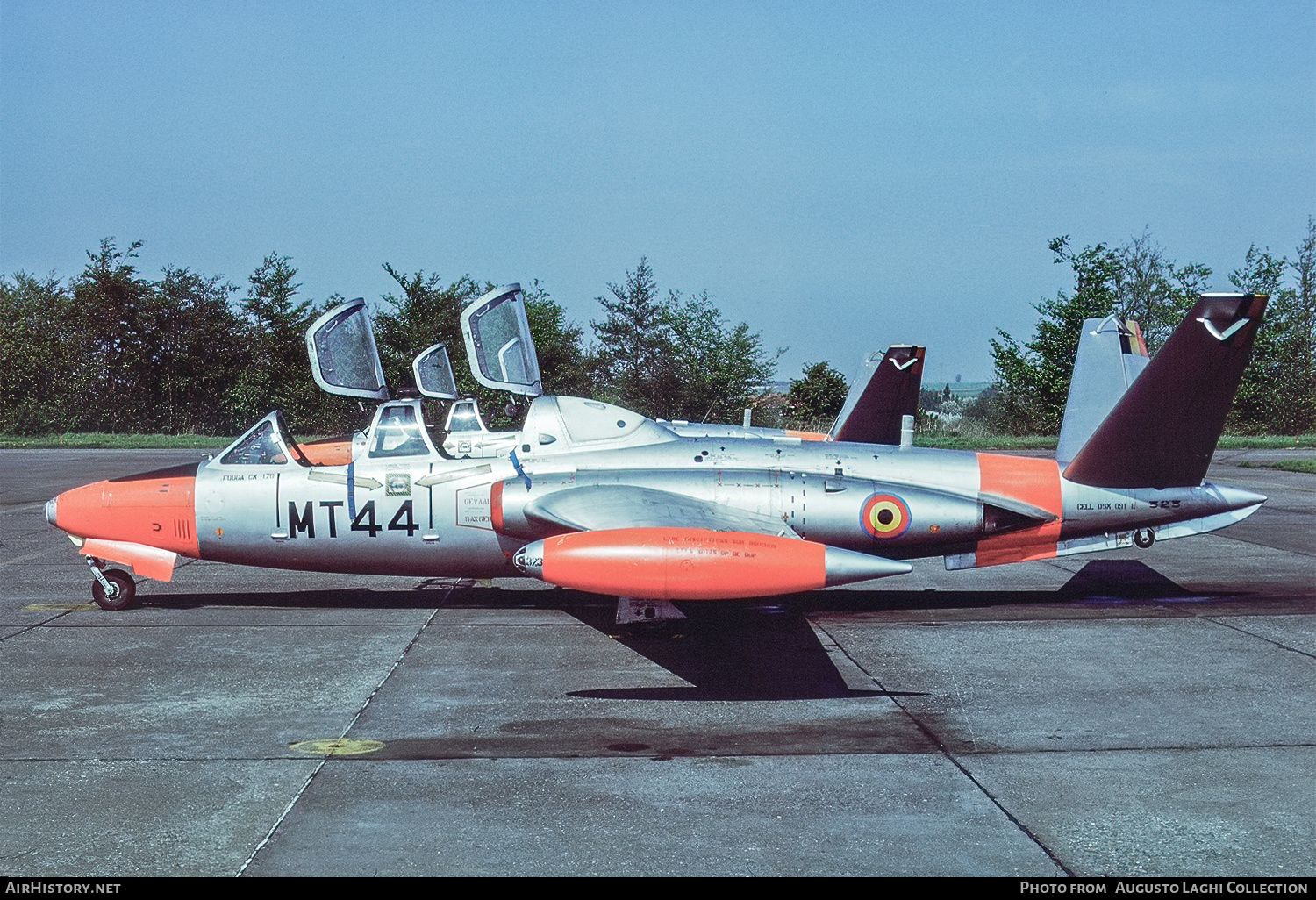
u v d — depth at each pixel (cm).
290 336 4769
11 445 4106
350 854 514
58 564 1395
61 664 876
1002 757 648
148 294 4947
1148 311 5353
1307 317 4962
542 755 654
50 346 4884
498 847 520
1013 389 4534
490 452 1175
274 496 1064
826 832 539
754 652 920
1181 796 584
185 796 586
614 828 544
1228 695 779
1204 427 1023
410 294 3881
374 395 1291
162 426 4953
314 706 759
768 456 1100
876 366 1831
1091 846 520
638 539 819
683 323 4128
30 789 596
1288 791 590
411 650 925
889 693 791
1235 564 1380
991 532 1070
